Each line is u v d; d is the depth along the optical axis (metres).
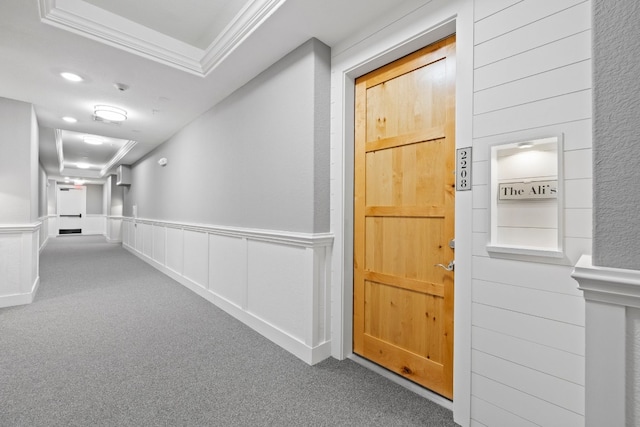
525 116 1.27
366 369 2.01
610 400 0.73
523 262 1.28
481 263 1.41
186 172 4.21
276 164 2.43
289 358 2.15
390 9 1.81
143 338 2.46
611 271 0.71
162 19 2.27
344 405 1.63
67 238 11.49
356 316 2.19
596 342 0.75
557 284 1.19
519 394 1.29
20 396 1.66
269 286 2.52
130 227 7.70
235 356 2.17
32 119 3.43
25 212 3.34
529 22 1.26
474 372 1.43
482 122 1.40
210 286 3.51
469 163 1.45
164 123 4.14
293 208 2.26
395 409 1.60
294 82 2.25
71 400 1.64
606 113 0.74
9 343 2.33
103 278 4.61
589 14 1.12
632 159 0.70
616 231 0.73
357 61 2.01
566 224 1.17
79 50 2.28
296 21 1.92
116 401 1.64
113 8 2.14
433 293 1.73
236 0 2.04
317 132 2.11
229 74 2.65
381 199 2.01
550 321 1.21
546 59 1.21
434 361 1.72
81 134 5.51
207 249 3.57
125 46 2.28
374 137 2.05
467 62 1.45
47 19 1.95
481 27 1.40
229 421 1.50
